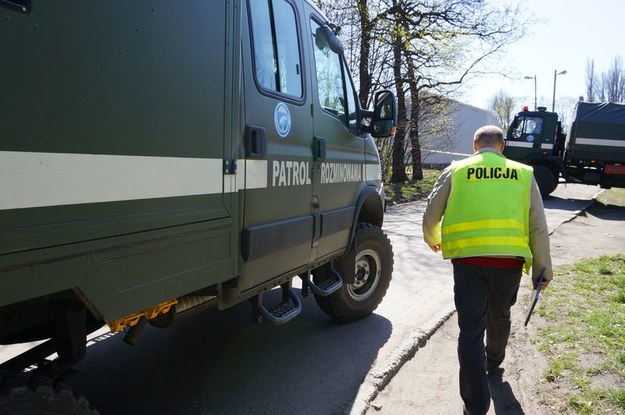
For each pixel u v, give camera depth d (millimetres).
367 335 4180
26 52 1448
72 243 1613
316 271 4043
